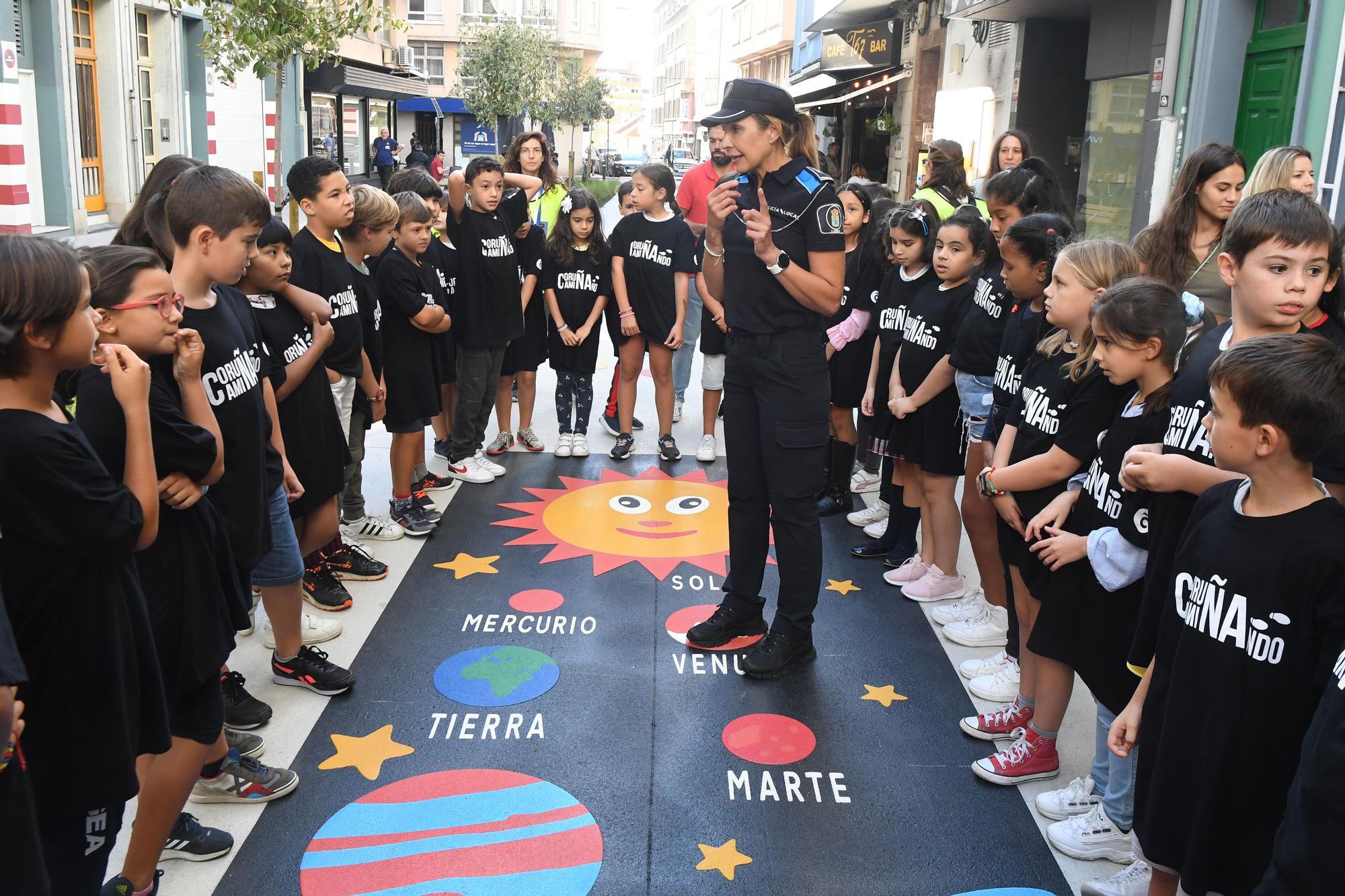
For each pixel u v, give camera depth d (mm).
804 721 3441
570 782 3068
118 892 2438
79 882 2068
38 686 1948
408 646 3891
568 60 47219
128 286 2225
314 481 3713
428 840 2791
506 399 6223
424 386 4883
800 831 2875
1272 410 1883
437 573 4555
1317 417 1857
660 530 5148
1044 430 2986
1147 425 2613
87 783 1996
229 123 17438
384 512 5203
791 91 30203
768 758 3219
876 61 19734
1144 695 2328
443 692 3566
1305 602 1918
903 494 4699
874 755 3260
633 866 2709
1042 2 10945
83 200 13289
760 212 3387
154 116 15727
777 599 3941
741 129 3529
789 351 3621
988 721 3355
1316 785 1670
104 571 2000
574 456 6254
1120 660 2748
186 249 2678
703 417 6562
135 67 14641
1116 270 2848
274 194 17500
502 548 4852
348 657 3797
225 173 2682
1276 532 1955
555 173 7000
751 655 3748
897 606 4367
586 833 2830
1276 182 3254
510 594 4371
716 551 4906
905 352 4352
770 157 3619
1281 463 1934
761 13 38906
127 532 1964
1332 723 1677
